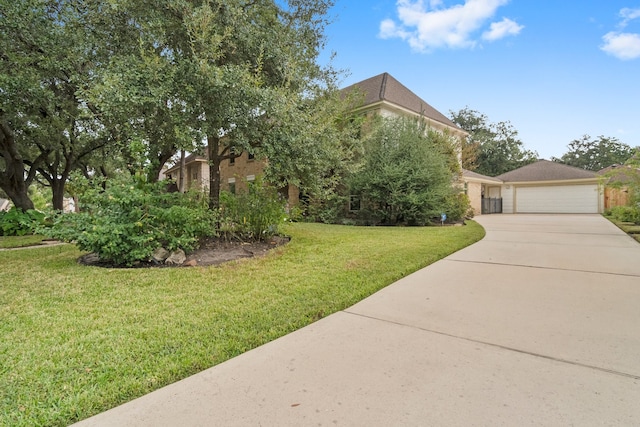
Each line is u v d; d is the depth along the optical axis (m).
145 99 5.23
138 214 5.18
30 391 2.01
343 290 4.14
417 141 13.59
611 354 2.48
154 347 2.62
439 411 1.83
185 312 3.37
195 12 5.62
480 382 2.12
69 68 7.82
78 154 12.77
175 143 6.11
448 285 4.46
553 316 3.26
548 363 2.36
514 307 3.54
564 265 5.53
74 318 3.18
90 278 4.55
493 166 35.84
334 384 2.12
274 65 7.08
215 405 1.92
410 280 4.75
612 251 6.72
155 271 4.95
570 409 1.84
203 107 5.76
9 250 6.98
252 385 2.12
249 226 7.21
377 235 9.27
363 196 14.09
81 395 1.99
